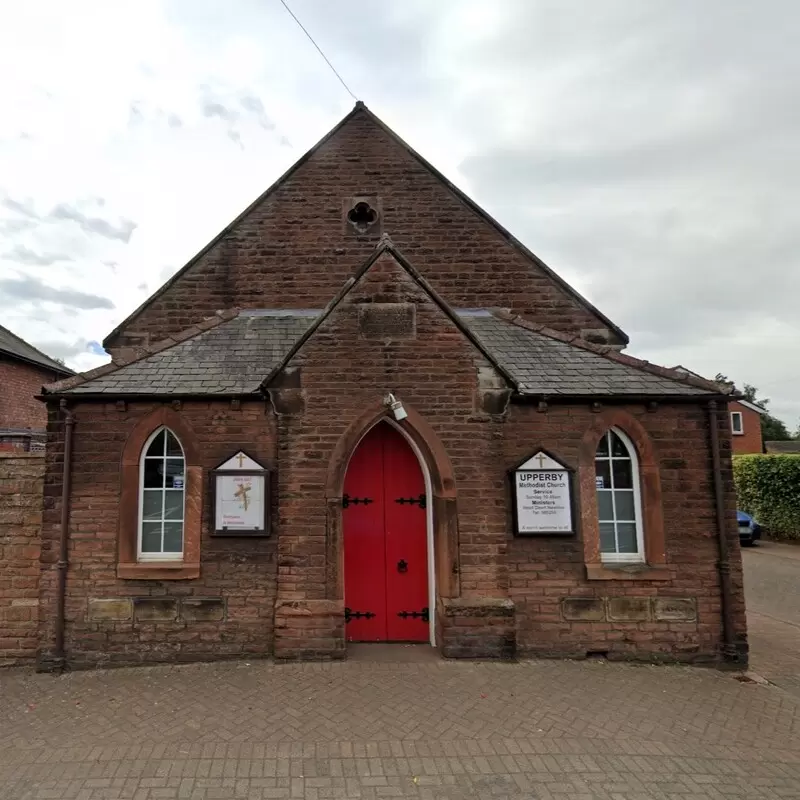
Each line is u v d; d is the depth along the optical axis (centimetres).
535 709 497
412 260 850
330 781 388
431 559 650
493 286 845
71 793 373
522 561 633
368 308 637
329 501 609
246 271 830
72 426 629
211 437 638
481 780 391
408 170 877
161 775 394
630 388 662
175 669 585
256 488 625
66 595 608
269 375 619
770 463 1839
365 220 877
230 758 415
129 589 611
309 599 598
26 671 593
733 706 516
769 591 1098
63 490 616
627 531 662
